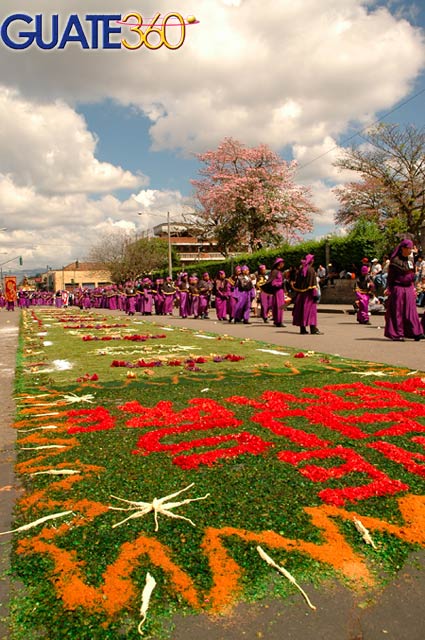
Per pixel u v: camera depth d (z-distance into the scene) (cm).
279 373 646
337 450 338
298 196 4191
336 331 1250
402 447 346
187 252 8581
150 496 276
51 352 966
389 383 555
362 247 2580
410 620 180
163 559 214
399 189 3166
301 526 239
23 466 325
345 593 194
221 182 4281
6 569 212
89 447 358
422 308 1827
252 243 4247
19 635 174
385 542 225
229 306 1764
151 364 739
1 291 8050
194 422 415
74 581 201
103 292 4453
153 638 172
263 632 175
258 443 351
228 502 265
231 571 205
